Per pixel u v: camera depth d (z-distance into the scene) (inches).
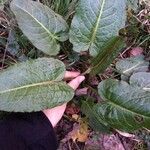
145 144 17.7
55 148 15.3
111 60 15.6
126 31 19.1
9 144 14.2
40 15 16.3
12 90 14.4
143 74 17.3
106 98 16.2
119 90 15.9
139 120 15.1
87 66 18.0
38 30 16.1
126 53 19.1
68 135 17.4
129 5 19.1
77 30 16.7
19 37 17.4
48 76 15.5
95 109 16.1
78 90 17.6
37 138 14.6
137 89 15.8
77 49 16.9
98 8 16.7
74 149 17.4
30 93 14.7
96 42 17.1
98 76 18.2
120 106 15.7
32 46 17.7
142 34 19.4
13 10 15.5
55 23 16.7
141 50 19.2
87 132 17.5
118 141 17.6
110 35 17.0
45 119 15.3
